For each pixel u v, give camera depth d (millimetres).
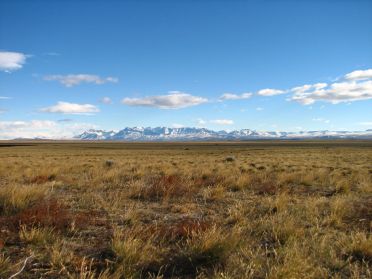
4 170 24609
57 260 6152
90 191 13984
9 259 6266
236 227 8250
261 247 7297
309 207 10672
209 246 6496
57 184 15672
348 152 69438
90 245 7246
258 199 12750
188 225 8070
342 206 10656
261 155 57844
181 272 6059
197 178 17844
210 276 5715
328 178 19234
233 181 16688
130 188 14039
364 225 9039
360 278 5828
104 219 9422
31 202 10805
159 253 6684
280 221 8547
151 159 44219
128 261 6184
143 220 9711
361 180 18594
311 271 5750
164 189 13336
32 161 38938
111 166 28812
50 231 7531
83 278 5312
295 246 6613
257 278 5695
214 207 11555
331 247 6984
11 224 8203
